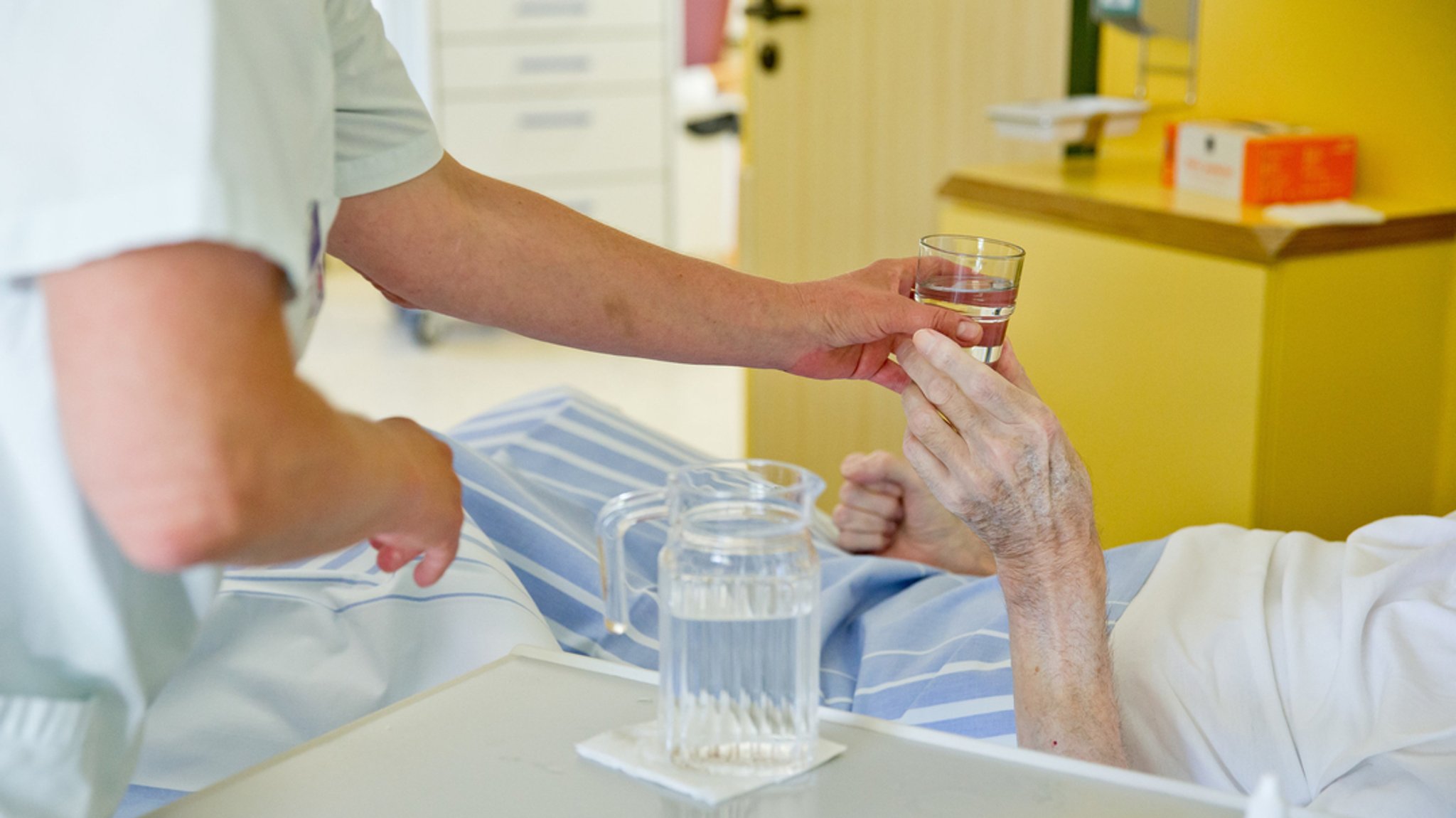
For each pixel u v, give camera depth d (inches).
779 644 23.0
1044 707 34.0
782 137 108.8
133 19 18.4
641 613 44.9
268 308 18.9
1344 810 31.6
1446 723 33.1
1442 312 66.9
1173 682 37.2
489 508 46.2
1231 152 67.7
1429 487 69.6
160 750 34.6
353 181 29.7
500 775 23.7
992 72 90.4
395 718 25.9
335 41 28.3
